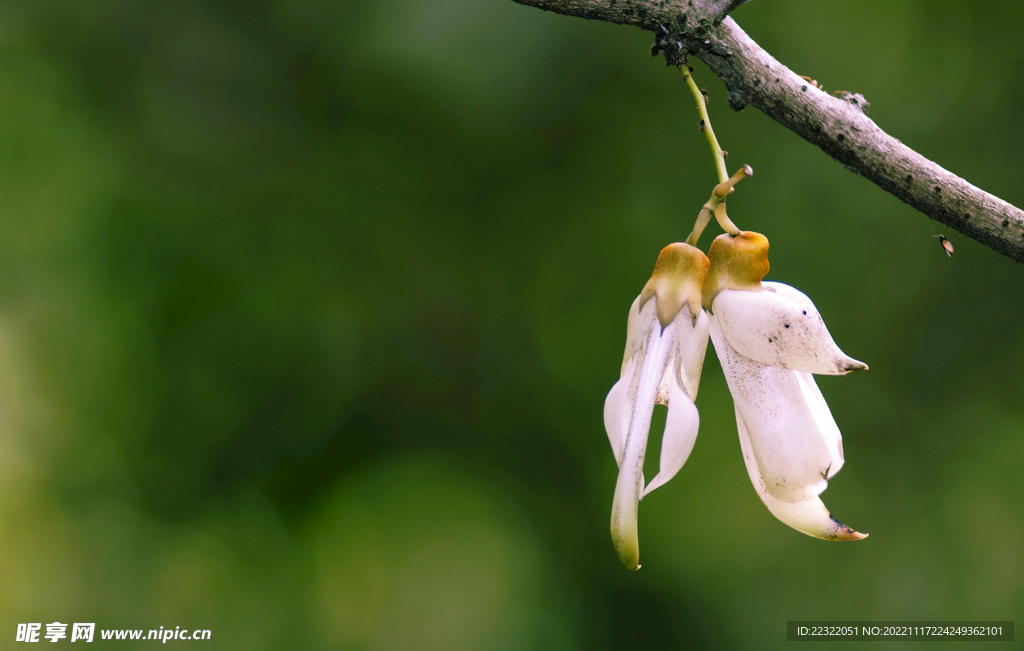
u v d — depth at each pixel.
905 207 3.17
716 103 3.18
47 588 3.13
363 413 3.43
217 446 3.32
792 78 1.68
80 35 3.29
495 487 3.42
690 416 1.65
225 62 3.26
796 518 1.67
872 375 3.24
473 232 3.36
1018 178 3.19
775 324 1.66
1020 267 3.18
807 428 1.66
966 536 3.12
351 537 3.40
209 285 3.28
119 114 3.28
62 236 3.23
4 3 3.27
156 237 3.25
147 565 3.22
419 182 3.28
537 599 3.31
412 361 3.42
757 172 3.18
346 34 3.07
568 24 3.00
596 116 3.19
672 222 3.21
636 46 3.04
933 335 3.22
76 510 3.23
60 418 3.24
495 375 3.41
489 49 3.00
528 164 3.25
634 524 1.65
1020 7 3.24
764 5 3.23
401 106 3.14
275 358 3.34
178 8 3.29
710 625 3.16
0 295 3.21
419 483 3.45
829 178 3.16
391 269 3.38
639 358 1.66
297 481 3.38
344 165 3.27
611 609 3.26
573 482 3.35
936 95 3.26
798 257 3.16
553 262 3.36
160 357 3.27
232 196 3.28
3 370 3.18
